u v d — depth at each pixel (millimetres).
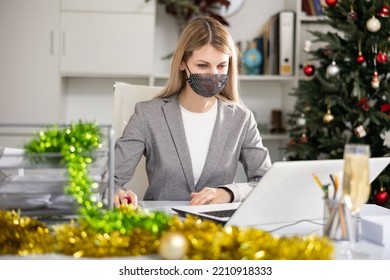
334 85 2975
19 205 1089
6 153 1062
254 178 1880
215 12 3729
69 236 946
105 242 934
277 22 3562
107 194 1143
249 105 3883
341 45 3088
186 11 3572
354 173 1034
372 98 3068
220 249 884
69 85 3746
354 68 2969
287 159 3340
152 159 1900
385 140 3002
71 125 1127
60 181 1064
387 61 2934
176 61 1858
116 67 3443
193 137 1888
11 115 3396
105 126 1115
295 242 893
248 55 3592
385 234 1108
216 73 1771
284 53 3533
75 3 3400
